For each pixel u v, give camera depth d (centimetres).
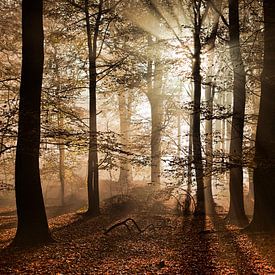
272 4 1246
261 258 1051
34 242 1292
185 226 1702
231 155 1336
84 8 2039
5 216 2419
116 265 1059
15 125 1302
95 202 2083
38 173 1306
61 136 1402
